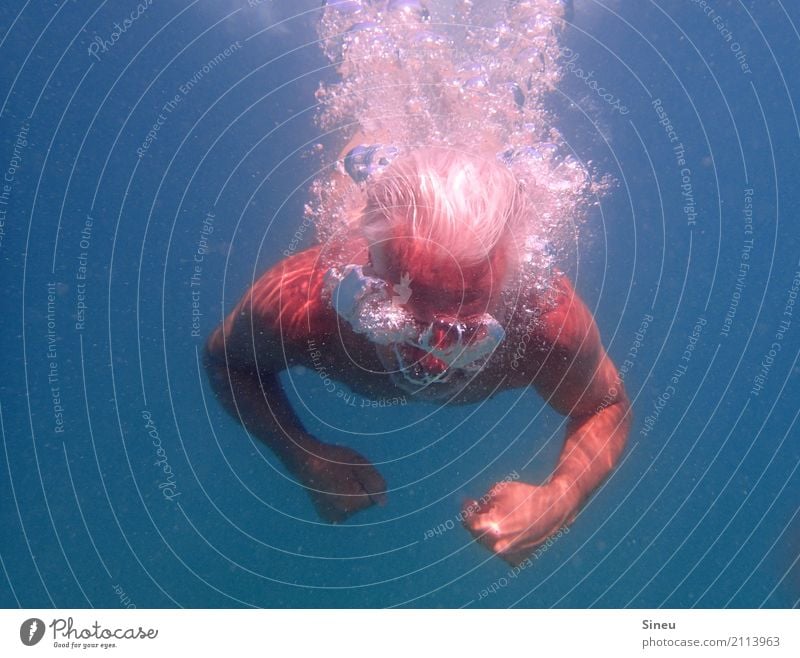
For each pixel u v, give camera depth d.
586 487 1.87
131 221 2.75
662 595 2.81
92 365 2.71
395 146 2.52
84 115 2.84
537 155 2.65
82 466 2.64
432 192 1.19
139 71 2.88
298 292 1.77
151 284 2.71
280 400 2.04
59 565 2.51
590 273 2.70
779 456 3.17
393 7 2.64
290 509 2.69
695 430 3.16
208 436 2.70
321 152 2.64
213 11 2.91
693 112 3.10
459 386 1.78
